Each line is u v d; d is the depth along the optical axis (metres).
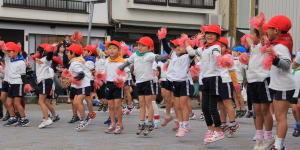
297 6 12.37
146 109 9.52
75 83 9.49
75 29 22.22
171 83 8.57
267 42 6.02
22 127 10.12
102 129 9.75
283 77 5.94
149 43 8.59
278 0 12.66
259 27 6.39
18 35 20.78
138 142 7.81
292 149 7.11
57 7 21.95
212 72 7.19
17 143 7.70
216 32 7.25
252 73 6.73
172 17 25.27
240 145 7.48
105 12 23.06
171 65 8.56
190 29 25.31
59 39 21.80
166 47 8.75
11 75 10.18
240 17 26.03
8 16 20.73
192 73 8.22
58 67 12.45
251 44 6.79
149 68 8.59
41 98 9.93
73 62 9.50
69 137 8.46
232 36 24.09
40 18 21.55
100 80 9.48
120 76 8.80
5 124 10.39
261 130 6.80
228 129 8.39
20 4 21.00
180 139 8.18
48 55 9.80
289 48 5.92
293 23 12.41
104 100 13.77
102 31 22.97
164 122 9.84
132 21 23.77
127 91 13.02
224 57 7.01
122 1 23.72
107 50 9.26
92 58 11.37
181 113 8.42
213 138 7.17
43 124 9.93
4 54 11.23
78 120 11.08
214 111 7.15
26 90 10.20
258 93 6.68
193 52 7.70
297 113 8.43
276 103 6.02
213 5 25.95
